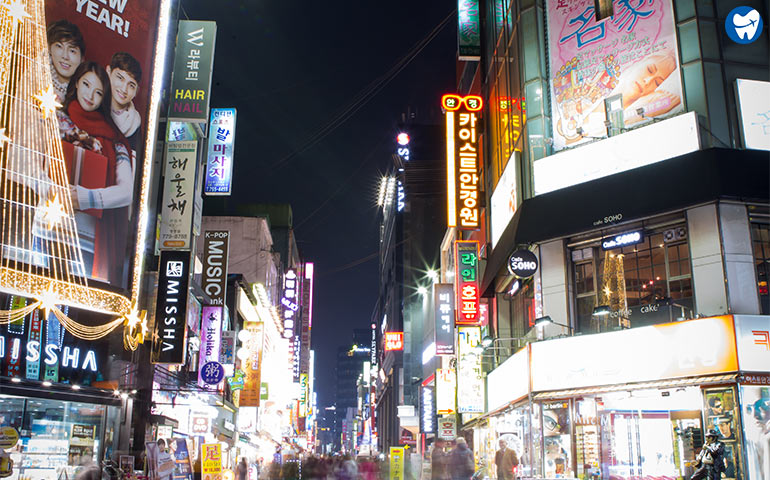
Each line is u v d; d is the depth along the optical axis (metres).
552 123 22.55
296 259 81.62
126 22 21.36
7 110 17.83
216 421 31.11
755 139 18.17
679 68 19.36
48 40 19.16
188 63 24.56
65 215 18.80
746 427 15.38
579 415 19.36
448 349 30.61
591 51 21.78
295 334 79.69
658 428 18.20
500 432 26.53
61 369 18.53
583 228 19.62
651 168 18.91
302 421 92.38
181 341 20.95
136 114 21.20
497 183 27.64
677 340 16.84
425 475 32.75
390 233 87.25
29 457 17.23
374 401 115.31
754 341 15.77
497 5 28.69
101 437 19.20
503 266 24.62
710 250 17.33
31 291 17.66
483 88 31.53
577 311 20.88
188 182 23.27
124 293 19.95
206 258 31.03
